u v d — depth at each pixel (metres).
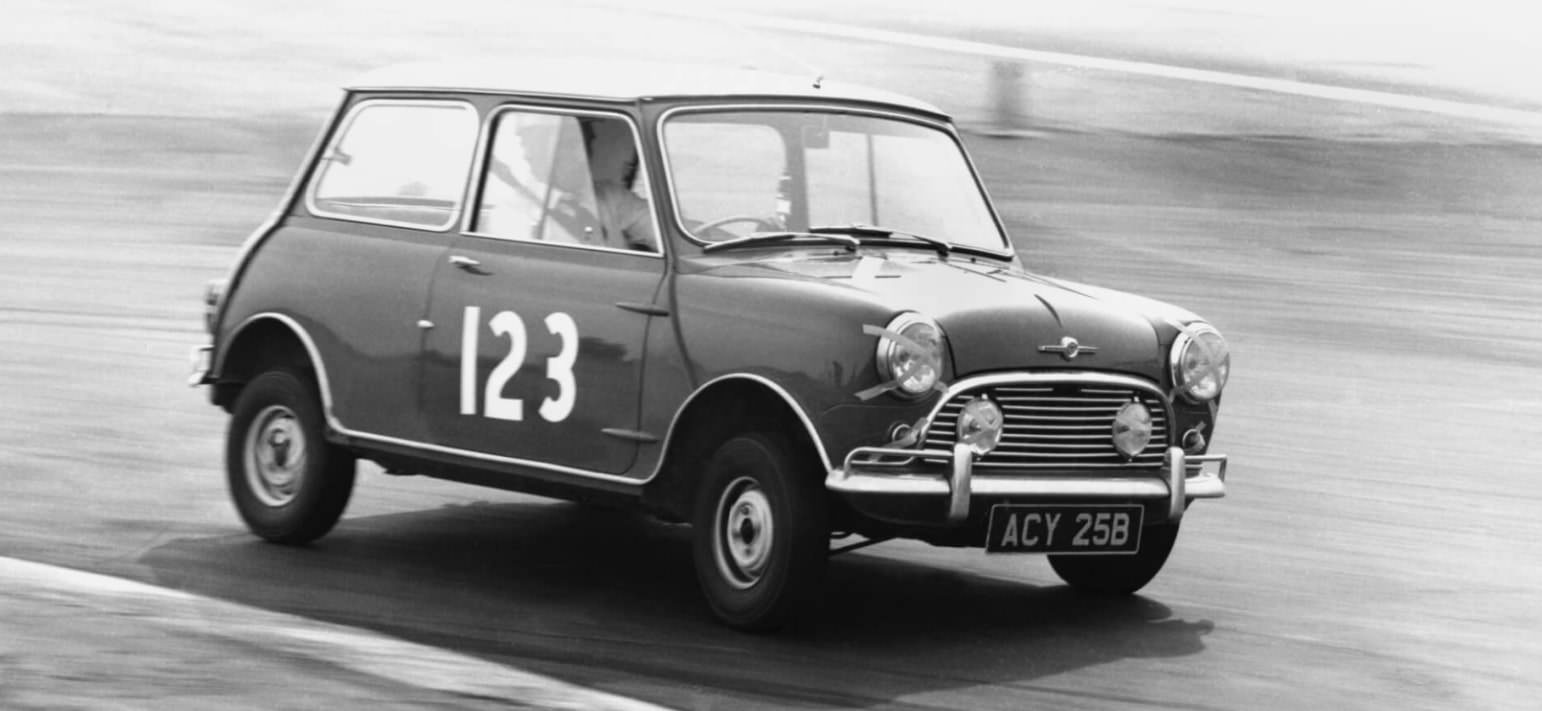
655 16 37.97
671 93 7.85
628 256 7.66
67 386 12.94
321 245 8.59
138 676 6.12
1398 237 23.36
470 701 6.06
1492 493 11.02
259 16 37.31
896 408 6.98
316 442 8.54
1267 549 9.43
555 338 7.71
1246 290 19.33
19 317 15.91
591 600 7.88
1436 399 14.28
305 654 6.57
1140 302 7.92
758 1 40.03
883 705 6.48
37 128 28.64
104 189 24.31
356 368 8.33
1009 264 8.31
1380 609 8.26
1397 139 29.89
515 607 7.71
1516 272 21.42
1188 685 6.93
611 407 7.55
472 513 9.71
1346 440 12.56
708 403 7.43
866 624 7.66
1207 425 7.78
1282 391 14.38
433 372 8.09
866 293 7.20
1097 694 6.75
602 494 7.61
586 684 6.54
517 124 8.14
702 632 7.37
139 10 37.69
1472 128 30.89
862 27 37.81
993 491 7.11
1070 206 24.25
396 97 8.61
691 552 8.98
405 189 8.44
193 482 10.07
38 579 7.65
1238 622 7.94
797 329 7.11
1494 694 6.95
